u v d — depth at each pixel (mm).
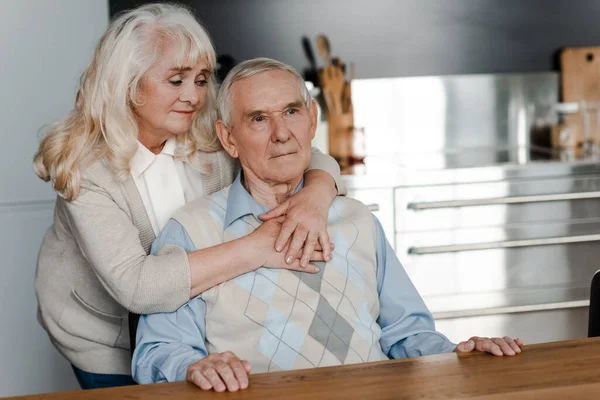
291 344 1708
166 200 1945
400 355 1814
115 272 1699
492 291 3227
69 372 3066
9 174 2979
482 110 3758
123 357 2059
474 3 3746
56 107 3025
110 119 1787
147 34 1780
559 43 3805
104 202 1788
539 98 3773
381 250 1892
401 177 3160
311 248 1722
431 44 3736
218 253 1678
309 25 3635
